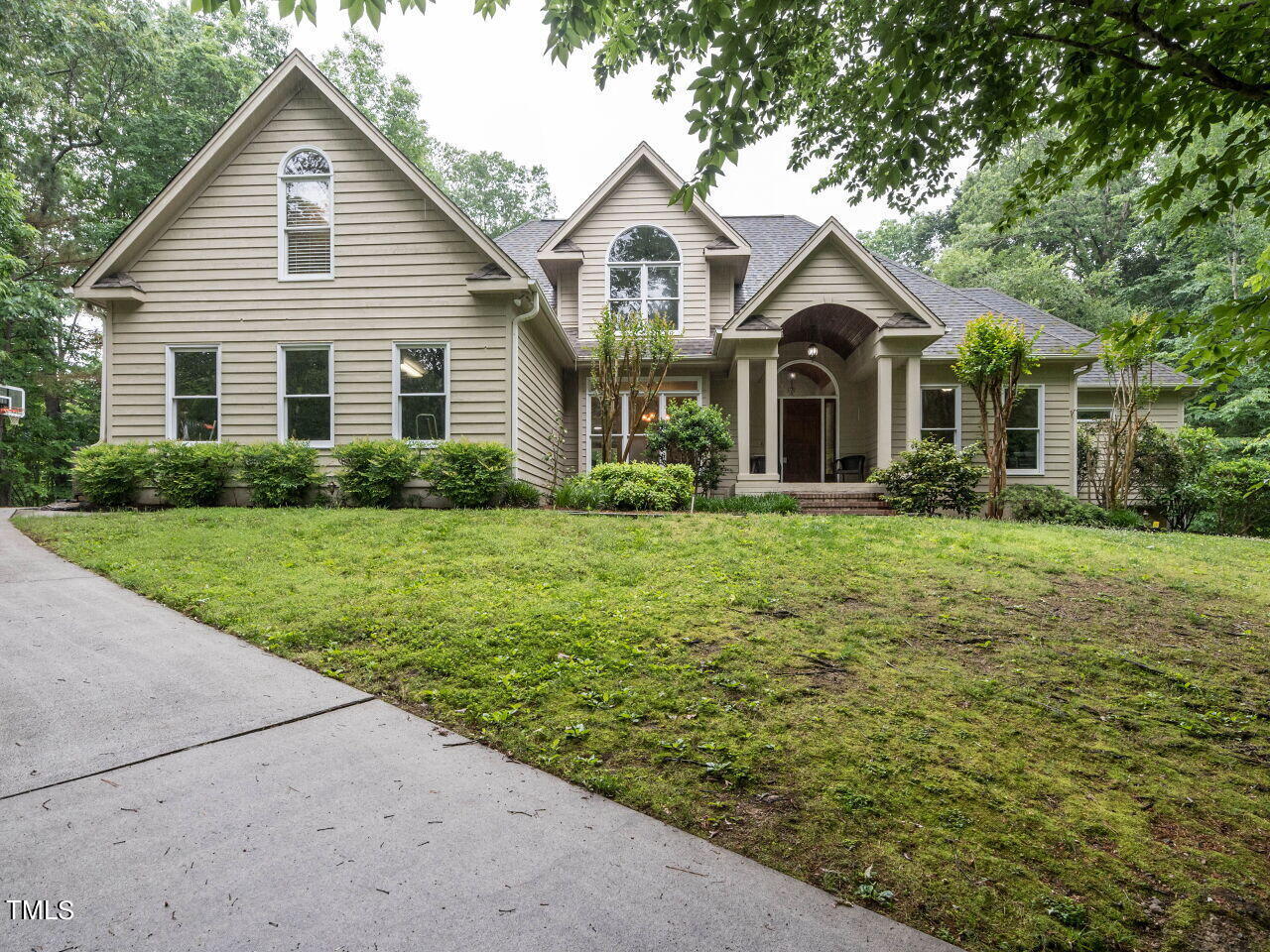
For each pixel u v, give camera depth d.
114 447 10.10
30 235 15.06
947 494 11.09
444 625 4.56
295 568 6.07
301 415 10.72
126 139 19.25
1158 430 13.00
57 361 18.78
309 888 2.12
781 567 6.30
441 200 10.45
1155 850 2.58
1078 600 5.64
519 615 4.80
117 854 2.23
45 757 2.85
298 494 10.13
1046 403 13.45
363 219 10.69
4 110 16.56
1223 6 3.24
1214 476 12.38
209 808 2.52
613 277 14.04
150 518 8.55
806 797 2.79
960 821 2.67
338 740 3.12
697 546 7.09
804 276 12.48
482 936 1.95
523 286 10.23
